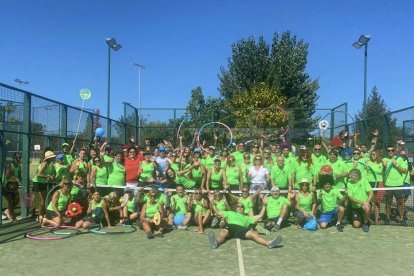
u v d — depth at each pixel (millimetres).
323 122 18828
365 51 19000
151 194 9617
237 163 12609
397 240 8867
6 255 7363
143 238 8898
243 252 7746
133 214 10406
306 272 6520
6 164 10289
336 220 11008
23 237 8805
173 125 22250
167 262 7027
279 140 21141
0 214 9875
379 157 11523
